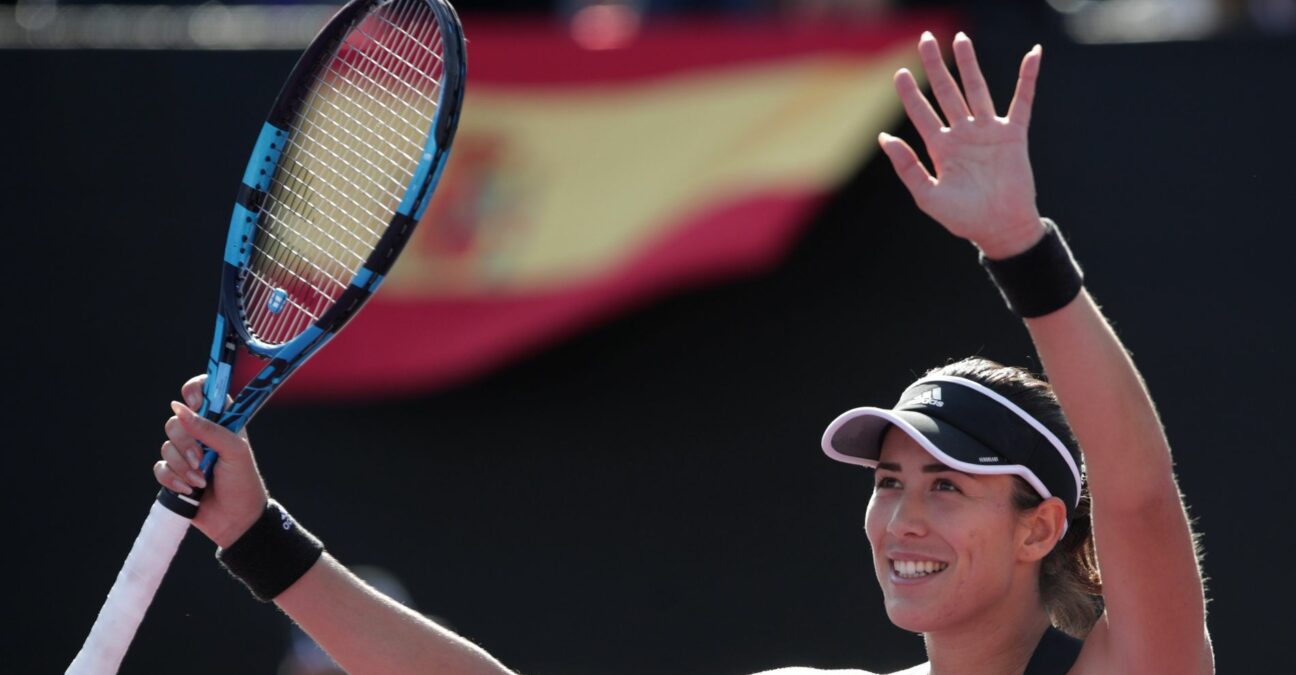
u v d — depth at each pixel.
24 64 21.03
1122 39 19.95
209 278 20.95
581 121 20.77
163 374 20.92
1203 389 19.88
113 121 21.00
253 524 10.30
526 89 20.84
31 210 21.03
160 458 20.92
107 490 20.88
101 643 10.03
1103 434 8.24
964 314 20.06
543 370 20.69
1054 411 9.71
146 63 20.98
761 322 20.41
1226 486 19.81
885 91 20.27
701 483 20.44
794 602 20.25
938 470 9.58
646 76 20.72
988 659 9.68
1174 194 19.91
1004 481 9.51
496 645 20.48
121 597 10.04
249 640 20.56
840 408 20.25
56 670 20.81
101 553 20.86
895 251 20.20
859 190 20.28
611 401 20.59
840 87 20.34
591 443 20.59
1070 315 8.23
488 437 20.66
